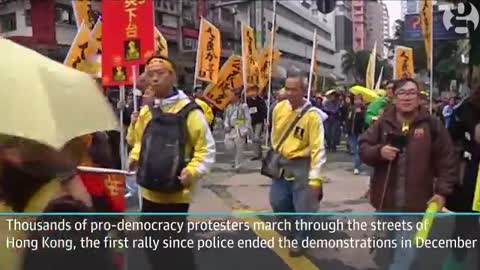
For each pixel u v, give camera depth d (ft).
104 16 23.84
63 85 8.55
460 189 14.80
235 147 42.47
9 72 8.19
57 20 123.85
